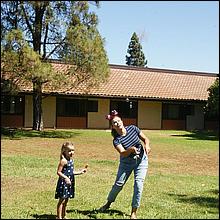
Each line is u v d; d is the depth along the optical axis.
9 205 8.05
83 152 17.55
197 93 36.22
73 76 24.72
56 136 25.00
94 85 25.45
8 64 22.48
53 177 11.03
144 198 8.95
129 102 34.44
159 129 34.97
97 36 24.34
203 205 8.52
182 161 15.78
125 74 36.28
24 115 31.23
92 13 25.09
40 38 25.03
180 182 11.07
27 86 28.17
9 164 13.05
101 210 7.68
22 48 22.25
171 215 7.63
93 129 32.09
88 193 9.26
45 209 7.80
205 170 13.73
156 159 16.08
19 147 18.83
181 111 35.94
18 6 24.58
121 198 8.77
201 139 25.89
